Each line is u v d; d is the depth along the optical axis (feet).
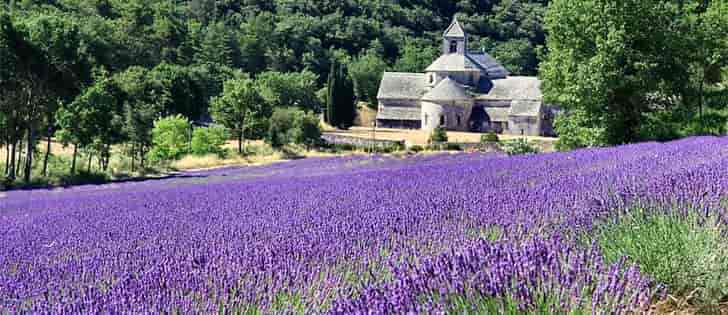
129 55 358.43
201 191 47.19
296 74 363.76
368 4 508.53
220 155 160.15
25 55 115.44
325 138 218.59
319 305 10.41
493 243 11.46
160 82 260.62
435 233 15.57
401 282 9.73
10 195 81.20
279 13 501.15
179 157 155.84
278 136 181.47
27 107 117.39
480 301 9.15
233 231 20.45
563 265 9.70
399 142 201.77
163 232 22.48
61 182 111.14
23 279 15.39
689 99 90.58
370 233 16.29
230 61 405.80
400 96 322.14
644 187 18.22
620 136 88.17
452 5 536.42
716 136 59.31
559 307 8.79
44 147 156.04
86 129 116.37
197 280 12.48
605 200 16.76
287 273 12.20
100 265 16.42
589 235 13.64
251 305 10.87
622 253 11.96
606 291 8.98
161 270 13.75
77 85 124.26
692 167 22.93
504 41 481.87
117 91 137.18
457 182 30.81
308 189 37.32
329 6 505.25
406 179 36.94
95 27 341.62
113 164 132.77
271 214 24.97
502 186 26.32
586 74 85.81
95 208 39.73
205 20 486.79
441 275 9.84
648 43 87.71
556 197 19.29
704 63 89.76
